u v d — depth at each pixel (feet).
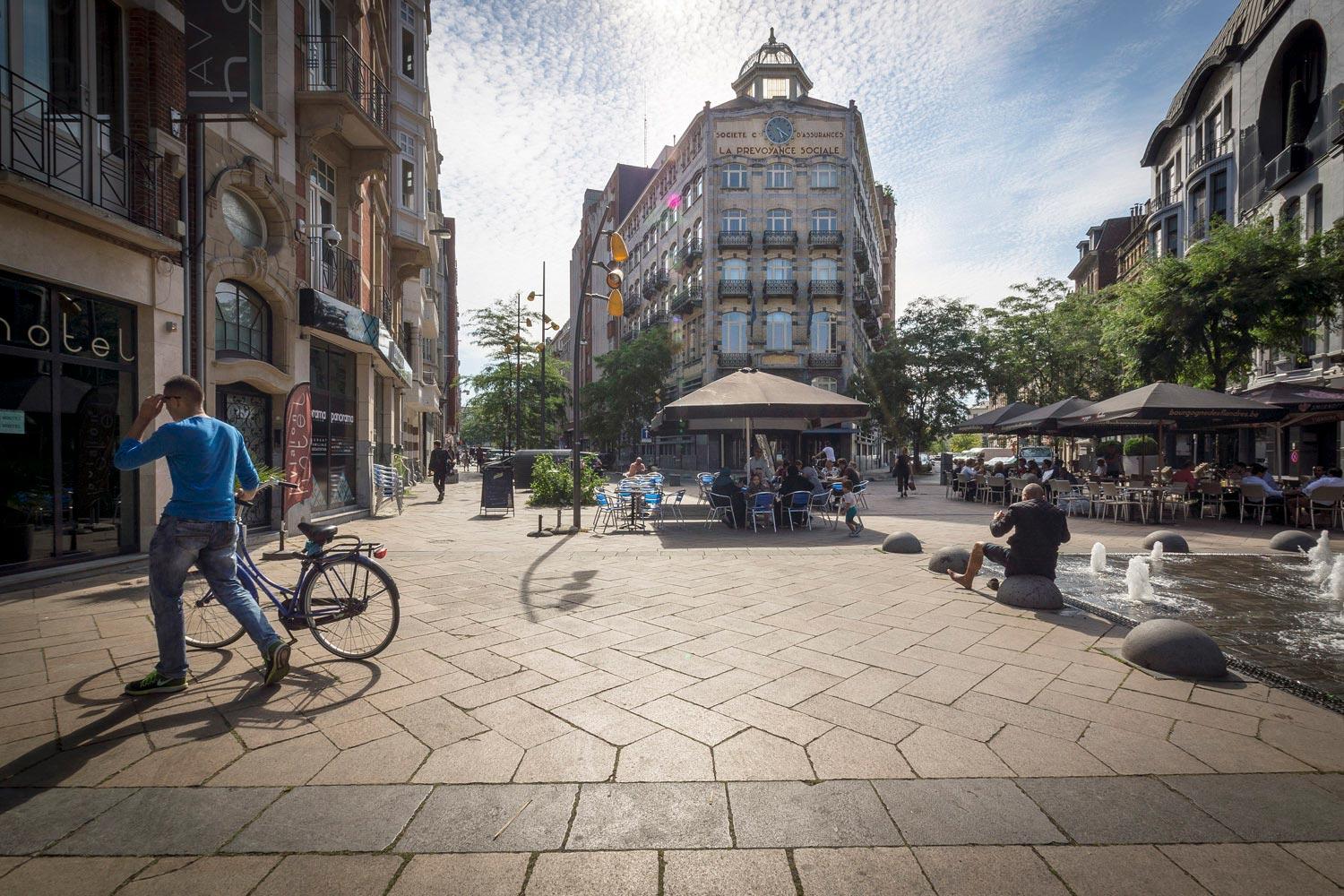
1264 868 6.76
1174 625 13.32
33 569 20.97
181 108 26.27
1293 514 40.34
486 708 10.99
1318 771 8.93
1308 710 11.03
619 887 6.43
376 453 57.62
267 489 32.04
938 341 119.24
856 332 144.46
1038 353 113.29
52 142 21.31
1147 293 56.59
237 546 13.29
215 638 14.02
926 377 119.85
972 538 35.40
